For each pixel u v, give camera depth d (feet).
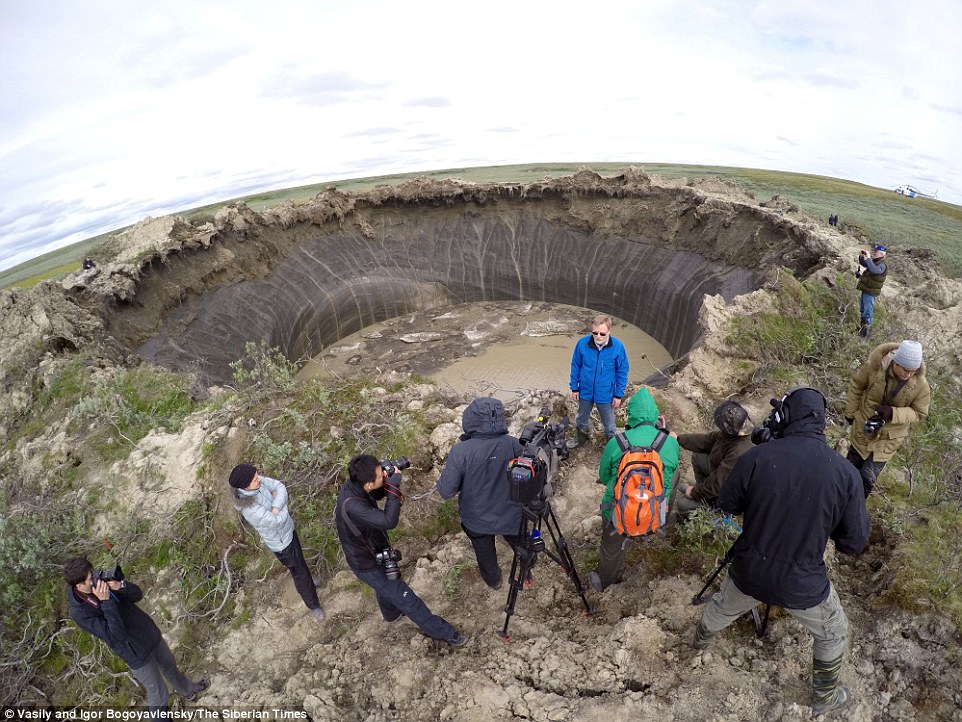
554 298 79.25
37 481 23.02
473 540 14.15
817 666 10.93
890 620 12.81
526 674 13.38
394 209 86.28
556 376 57.16
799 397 10.25
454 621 15.03
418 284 81.35
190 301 58.80
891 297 34.14
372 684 13.76
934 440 21.04
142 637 12.64
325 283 75.82
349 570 17.08
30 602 17.34
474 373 59.06
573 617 14.67
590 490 19.31
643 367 59.62
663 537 16.05
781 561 9.82
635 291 70.13
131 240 66.39
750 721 11.59
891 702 11.65
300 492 18.78
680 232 68.54
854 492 9.46
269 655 15.21
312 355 69.97
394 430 20.52
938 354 28.45
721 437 13.82
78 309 43.21
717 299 31.68
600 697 12.57
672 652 13.12
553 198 82.89
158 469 21.15
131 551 18.65
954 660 11.80
